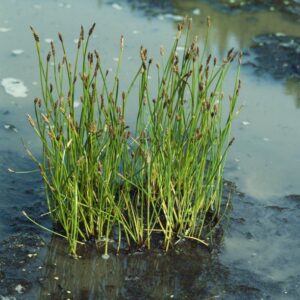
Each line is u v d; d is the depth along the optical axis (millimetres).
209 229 3412
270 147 4180
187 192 3320
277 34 5703
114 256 3184
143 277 3082
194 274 3119
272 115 4547
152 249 3240
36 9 5898
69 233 3289
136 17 5879
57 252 3184
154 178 3414
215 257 3232
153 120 3260
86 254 3186
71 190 3127
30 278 3021
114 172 3180
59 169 3174
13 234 3268
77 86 4672
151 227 3371
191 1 6254
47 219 3391
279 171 3943
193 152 3234
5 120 4227
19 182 3648
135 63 5059
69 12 5887
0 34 5363
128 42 5387
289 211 3602
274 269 3188
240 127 4371
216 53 5324
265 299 3006
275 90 4879
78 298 2949
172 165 3322
